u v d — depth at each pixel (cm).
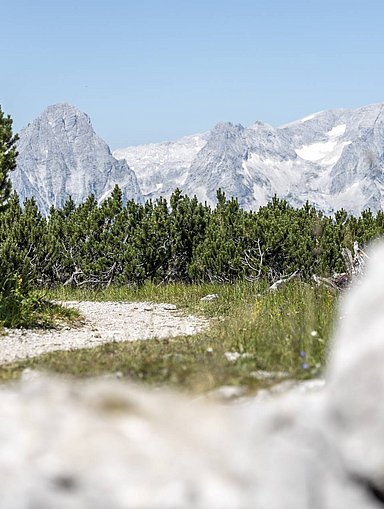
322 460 372
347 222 3005
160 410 422
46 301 2241
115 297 2914
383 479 365
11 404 424
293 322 1405
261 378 887
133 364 1019
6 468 365
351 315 446
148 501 351
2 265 2112
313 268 2950
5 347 1520
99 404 422
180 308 2488
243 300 2409
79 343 1600
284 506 359
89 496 354
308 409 394
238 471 372
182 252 3356
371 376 388
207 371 909
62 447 377
